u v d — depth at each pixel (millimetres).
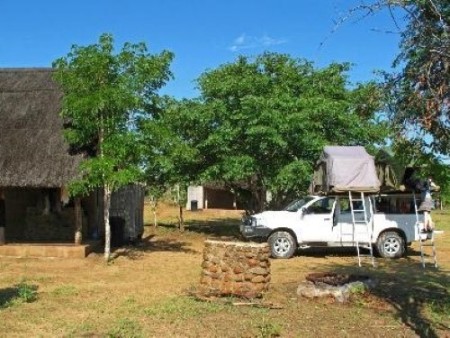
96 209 19031
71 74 14883
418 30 6230
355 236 15984
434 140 6738
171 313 8922
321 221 16578
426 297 10555
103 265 14578
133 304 9688
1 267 13984
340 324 8406
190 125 20438
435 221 34469
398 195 16203
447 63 5844
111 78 15297
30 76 19062
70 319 8633
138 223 20688
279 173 19000
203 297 10172
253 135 18656
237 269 10219
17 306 9492
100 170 14414
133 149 15125
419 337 7766
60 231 18391
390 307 9633
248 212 22828
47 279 12320
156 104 16109
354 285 10312
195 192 45531
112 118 14984
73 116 15164
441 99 5863
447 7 6227
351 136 19641
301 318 8734
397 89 6535
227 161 19547
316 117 19094
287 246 16516
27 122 16844
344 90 20828
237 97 20156
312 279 10672
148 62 15273
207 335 7711
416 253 18094
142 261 15422
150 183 22812
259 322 8367
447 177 7223
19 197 18844
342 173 14234
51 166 15391
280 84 20719
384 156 14219
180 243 20484
